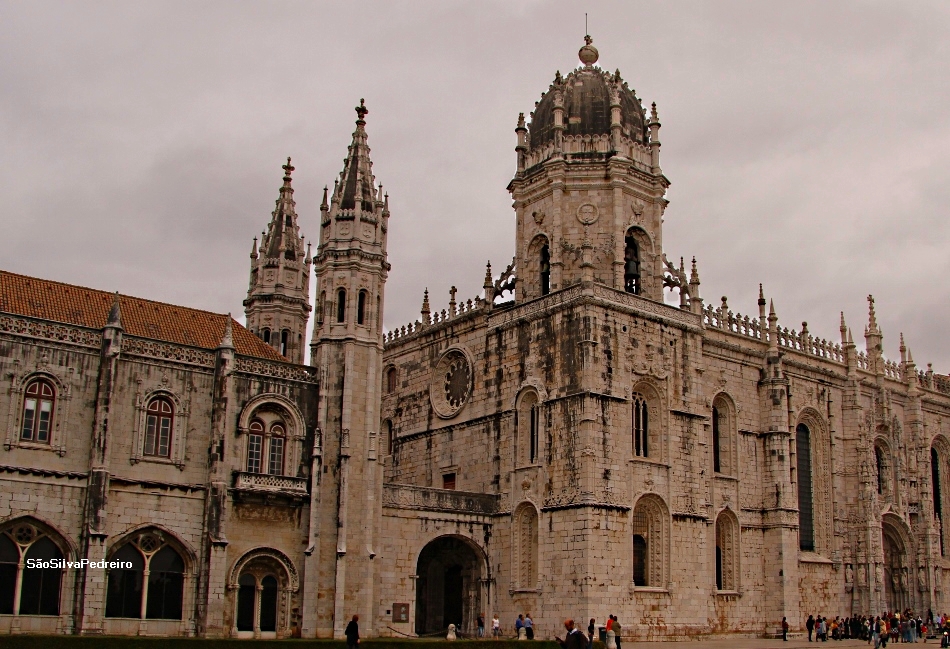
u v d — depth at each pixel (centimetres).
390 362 7850
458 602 6675
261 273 6988
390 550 5891
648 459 6209
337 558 5488
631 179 6744
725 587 6638
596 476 5875
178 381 5328
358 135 6372
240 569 5281
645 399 6391
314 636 5350
